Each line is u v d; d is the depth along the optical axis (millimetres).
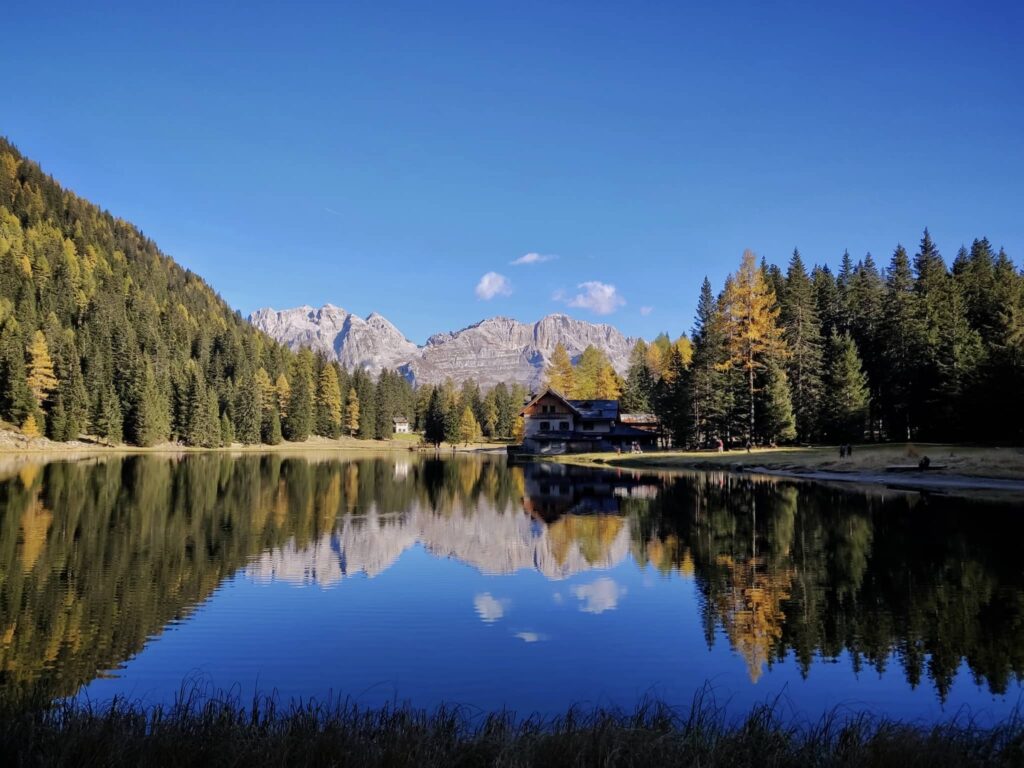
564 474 59469
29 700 9227
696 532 26016
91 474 52344
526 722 8969
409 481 53156
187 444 112562
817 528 26125
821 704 10398
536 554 22234
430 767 7098
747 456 60875
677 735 8289
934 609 15320
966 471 43062
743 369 68875
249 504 35312
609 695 10773
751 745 7848
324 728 8180
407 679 11469
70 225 198875
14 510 30484
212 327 175000
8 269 135125
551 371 111688
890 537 23922
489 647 13094
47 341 107562
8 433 91375
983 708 10211
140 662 12195
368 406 162750
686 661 12320
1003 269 79438
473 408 173000
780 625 14328
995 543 22609
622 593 17188
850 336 80625
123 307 147625
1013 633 13594
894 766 7312
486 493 42875
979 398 56094
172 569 19438
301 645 13141
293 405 140625
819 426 69562
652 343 143750
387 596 16891
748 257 67562
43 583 17547
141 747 7422
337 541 24562
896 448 57844
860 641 13234
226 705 9031
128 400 106625
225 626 14320
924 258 88812
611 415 92812
